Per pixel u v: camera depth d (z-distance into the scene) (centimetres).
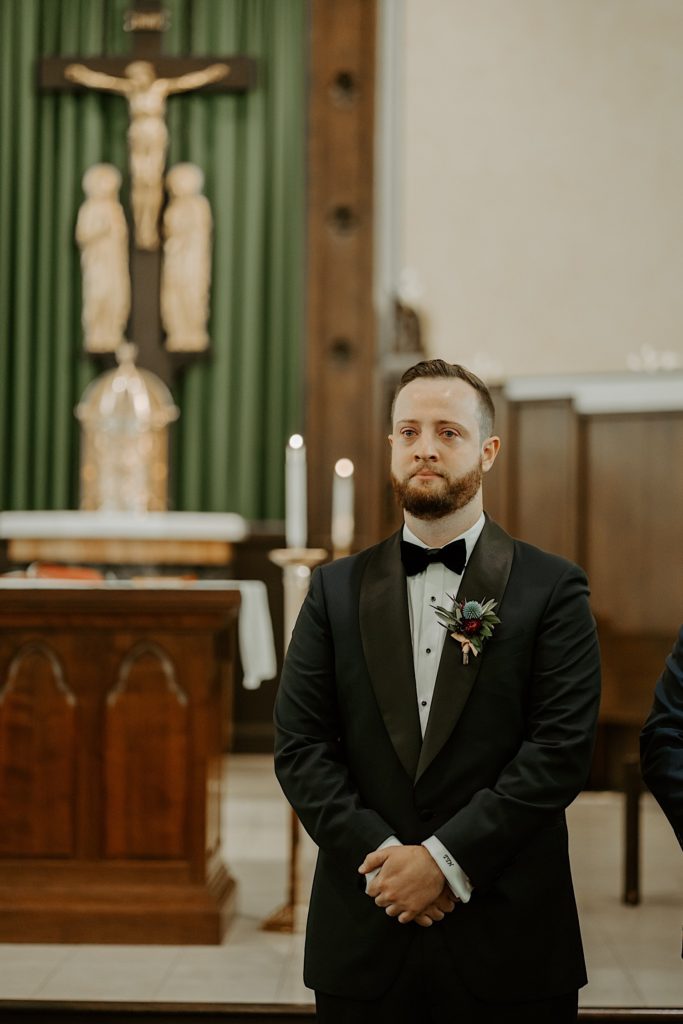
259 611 597
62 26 786
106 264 769
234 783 651
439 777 195
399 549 211
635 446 541
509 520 567
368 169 740
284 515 761
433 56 784
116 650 378
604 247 762
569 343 762
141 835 372
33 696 378
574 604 201
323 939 197
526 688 198
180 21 782
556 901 196
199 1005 294
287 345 770
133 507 750
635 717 521
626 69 766
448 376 206
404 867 183
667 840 511
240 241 774
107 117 786
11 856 375
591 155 766
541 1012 193
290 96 773
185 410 772
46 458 773
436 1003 192
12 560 701
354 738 201
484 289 771
